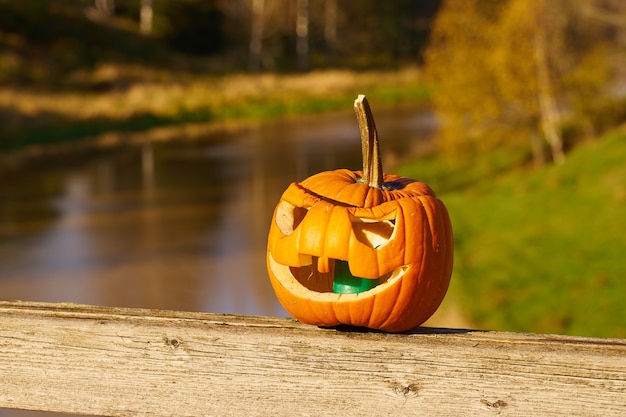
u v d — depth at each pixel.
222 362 2.41
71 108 34.56
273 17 59.88
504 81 24.28
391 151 28.23
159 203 20.64
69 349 2.46
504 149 26.61
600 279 13.01
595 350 2.27
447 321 12.04
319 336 2.38
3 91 34.41
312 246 2.40
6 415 8.22
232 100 41.34
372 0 73.31
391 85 52.84
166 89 41.75
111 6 56.31
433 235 2.44
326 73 57.72
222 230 17.86
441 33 25.78
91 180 23.64
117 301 12.86
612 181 18.28
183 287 13.70
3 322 2.48
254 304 12.88
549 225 16.83
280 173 25.08
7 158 26.12
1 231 17.48
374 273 2.37
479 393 2.30
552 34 24.89
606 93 26.34
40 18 45.28
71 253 15.77
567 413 2.27
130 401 2.45
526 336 2.39
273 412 2.40
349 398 2.37
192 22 56.03
